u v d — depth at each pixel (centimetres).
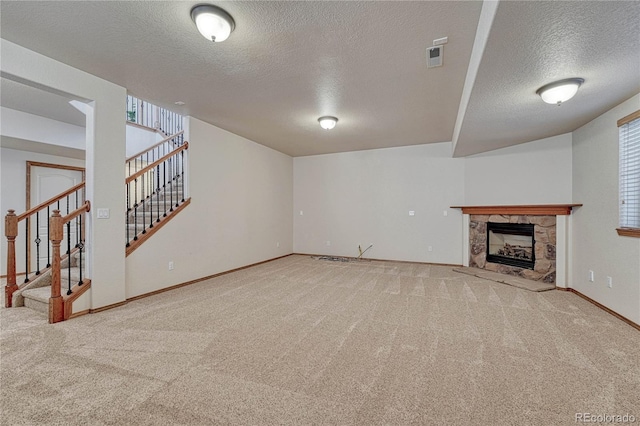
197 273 443
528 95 280
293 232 730
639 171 279
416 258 603
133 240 363
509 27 175
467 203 556
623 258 289
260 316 296
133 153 582
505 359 210
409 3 195
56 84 276
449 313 304
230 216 514
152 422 148
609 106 308
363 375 190
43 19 217
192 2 197
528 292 383
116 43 248
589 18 165
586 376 189
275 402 164
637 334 252
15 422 148
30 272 510
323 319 288
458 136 428
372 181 647
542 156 443
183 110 407
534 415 154
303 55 262
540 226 430
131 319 288
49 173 541
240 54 262
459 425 147
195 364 204
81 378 186
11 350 223
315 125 472
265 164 617
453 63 274
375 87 329
